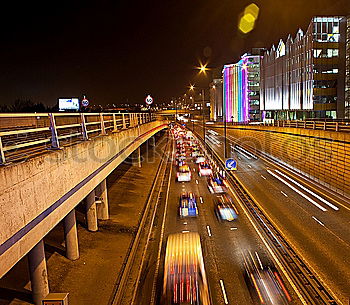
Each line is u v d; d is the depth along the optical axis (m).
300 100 76.50
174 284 12.14
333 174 32.81
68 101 47.50
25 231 9.32
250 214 26.80
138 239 22.41
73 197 14.18
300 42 76.12
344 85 68.06
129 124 34.28
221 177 40.59
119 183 37.38
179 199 32.38
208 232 23.30
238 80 123.12
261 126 64.62
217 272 17.31
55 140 12.50
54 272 16.52
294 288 15.56
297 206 28.47
